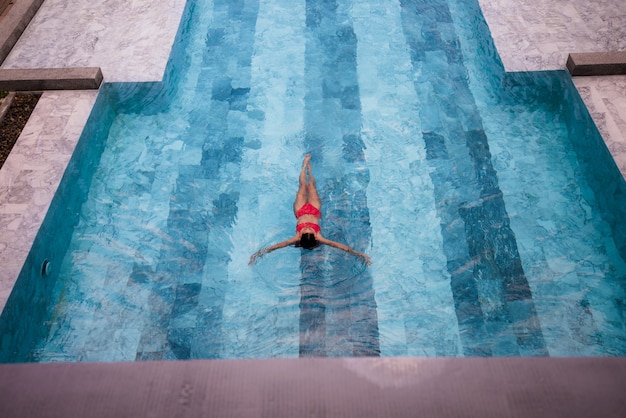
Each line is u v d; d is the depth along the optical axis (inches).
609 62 235.6
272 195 221.3
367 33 293.1
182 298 190.7
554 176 225.6
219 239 207.3
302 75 271.4
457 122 247.9
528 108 253.3
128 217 214.7
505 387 116.6
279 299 189.6
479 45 282.2
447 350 175.5
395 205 216.8
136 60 256.4
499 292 190.5
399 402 114.6
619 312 183.6
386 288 192.2
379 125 247.1
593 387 116.0
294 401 115.0
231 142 241.6
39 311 183.5
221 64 278.1
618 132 214.2
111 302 189.6
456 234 207.5
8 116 230.2
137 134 246.1
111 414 113.8
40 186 202.4
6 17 275.6
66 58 257.9
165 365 122.2
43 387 118.5
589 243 203.3
